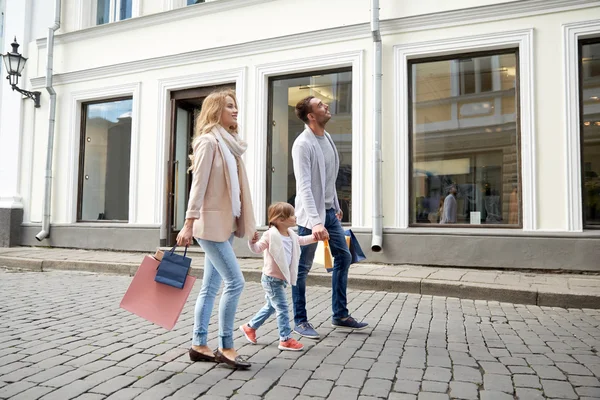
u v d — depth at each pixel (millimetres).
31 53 10906
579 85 6758
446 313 4863
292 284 3549
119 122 10180
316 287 6371
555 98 6797
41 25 10875
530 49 6922
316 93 8445
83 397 2553
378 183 7504
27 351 3438
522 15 6984
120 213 10023
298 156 3846
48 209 10328
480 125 7367
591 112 6766
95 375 2914
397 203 7520
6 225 10516
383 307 5129
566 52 6762
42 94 10672
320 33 8219
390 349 3512
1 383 2770
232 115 3189
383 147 7664
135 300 2996
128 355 3346
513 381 2836
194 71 9312
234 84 9055
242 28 8961
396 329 4164
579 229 6574
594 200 6664
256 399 2539
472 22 7242
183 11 9422
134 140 9727
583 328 4266
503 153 7211
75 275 7570
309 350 3486
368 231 7594
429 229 7309
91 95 10242
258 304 5254
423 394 2617
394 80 7656
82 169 10500
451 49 7359
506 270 6809
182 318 4590
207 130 3131
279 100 8773
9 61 10250
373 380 2834
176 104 9664
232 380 2828
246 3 8914
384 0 7777
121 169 10086
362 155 7781
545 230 6723
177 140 9734
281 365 3123
